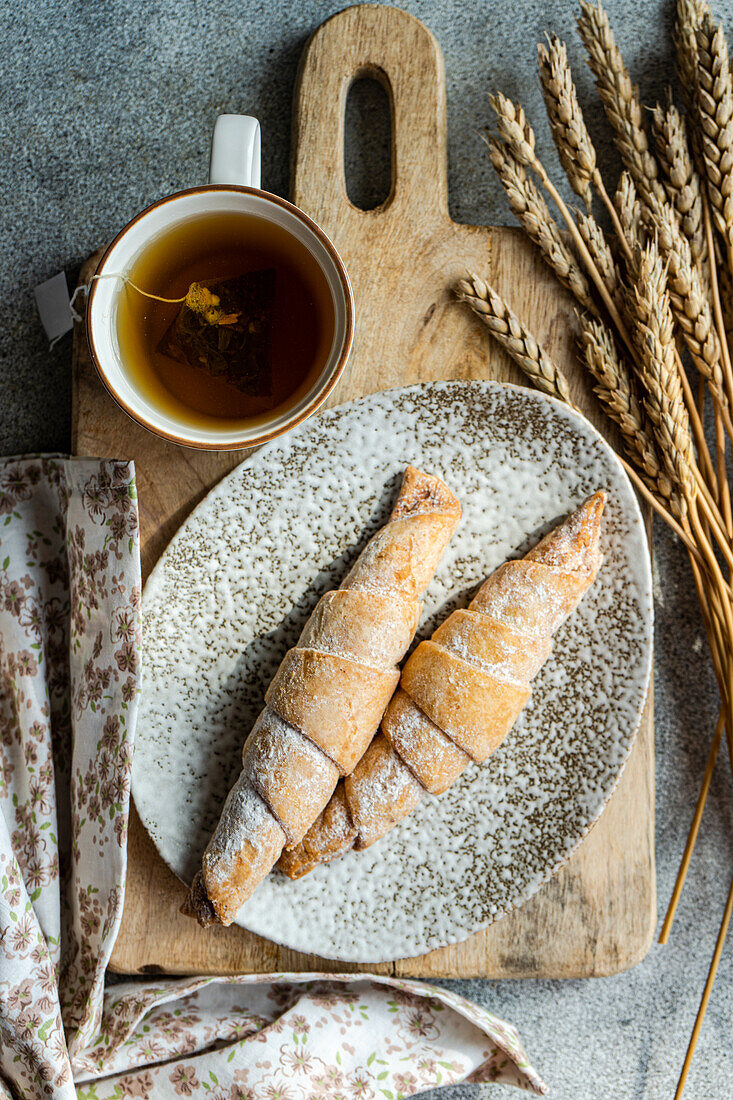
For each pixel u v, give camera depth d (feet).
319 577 2.03
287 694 1.90
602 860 2.06
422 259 2.06
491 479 2.02
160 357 1.90
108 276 1.86
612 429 2.07
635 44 2.17
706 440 2.20
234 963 2.06
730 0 2.16
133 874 2.06
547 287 2.06
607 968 2.05
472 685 1.90
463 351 2.06
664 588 2.19
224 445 1.87
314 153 2.05
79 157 2.17
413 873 2.03
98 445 2.05
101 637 1.97
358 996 2.10
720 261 2.10
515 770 2.02
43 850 2.05
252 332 1.90
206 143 2.17
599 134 2.17
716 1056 2.19
